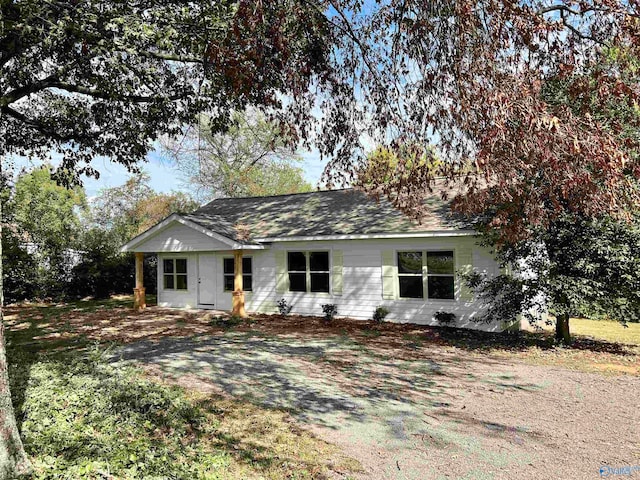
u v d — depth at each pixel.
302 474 3.94
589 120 4.62
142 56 8.36
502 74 4.53
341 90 6.75
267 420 5.25
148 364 7.95
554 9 5.29
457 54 4.71
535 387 6.67
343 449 4.48
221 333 11.54
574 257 8.77
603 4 4.69
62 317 14.62
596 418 5.35
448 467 4.09
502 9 4.40
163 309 16.72
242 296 14.74
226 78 6.81
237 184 28.77
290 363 8.18
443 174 6.10
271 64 6.23
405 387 6.67
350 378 7.17
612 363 8.14
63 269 20.03
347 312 13.82
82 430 4.29
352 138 7.00
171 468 3.74
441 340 10.41
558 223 8.77
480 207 6.16
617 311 8.41
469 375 7.36
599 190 5.22
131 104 10.32
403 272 12.95
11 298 18.12
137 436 4.41
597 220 8.20
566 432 4.91
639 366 7.91
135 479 3.48
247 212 18.19
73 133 11.09
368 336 10.99
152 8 6.70
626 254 8.23
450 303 12.11
